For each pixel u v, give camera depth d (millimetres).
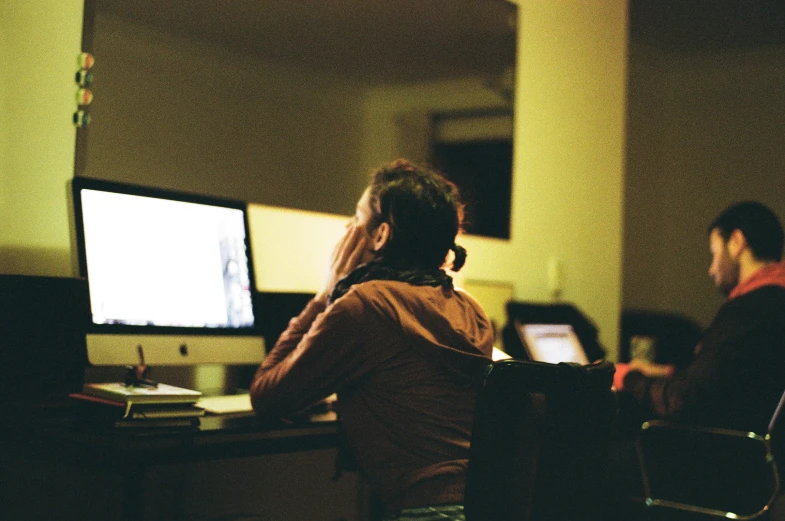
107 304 1688
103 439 1347
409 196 1561
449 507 1387
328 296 1755
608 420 1368
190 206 1870
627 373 2955
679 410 2760
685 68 6125
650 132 6078
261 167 2285
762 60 5789
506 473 1250
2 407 1529
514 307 2957
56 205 1853
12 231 1780
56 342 1604
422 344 1435
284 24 2352
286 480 2410
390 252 1576
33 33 1811
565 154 3383
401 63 2703
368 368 1460
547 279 3303
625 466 3494
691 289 6059
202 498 2199
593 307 3529
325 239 2471
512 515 1255
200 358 1830
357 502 2627
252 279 1980
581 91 3473
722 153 5973
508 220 3102
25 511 1787
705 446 2779
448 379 1467
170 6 2068
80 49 1889
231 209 1962
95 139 1915
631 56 5809
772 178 5750
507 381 1259
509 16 3100
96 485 1923
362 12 2586
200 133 2133
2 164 1763
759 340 2654
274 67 2322
